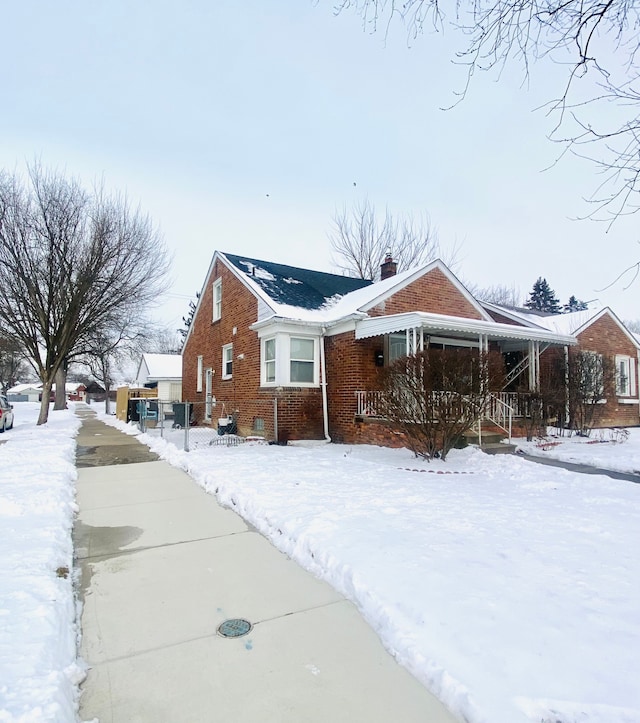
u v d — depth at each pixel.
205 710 2.27
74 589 3.62
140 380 38.97
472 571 3.59
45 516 5.22
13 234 16.28
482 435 10.51
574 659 2.50
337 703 2.31
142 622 3.12
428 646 2.64
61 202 16.94
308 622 3.10
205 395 17.89
